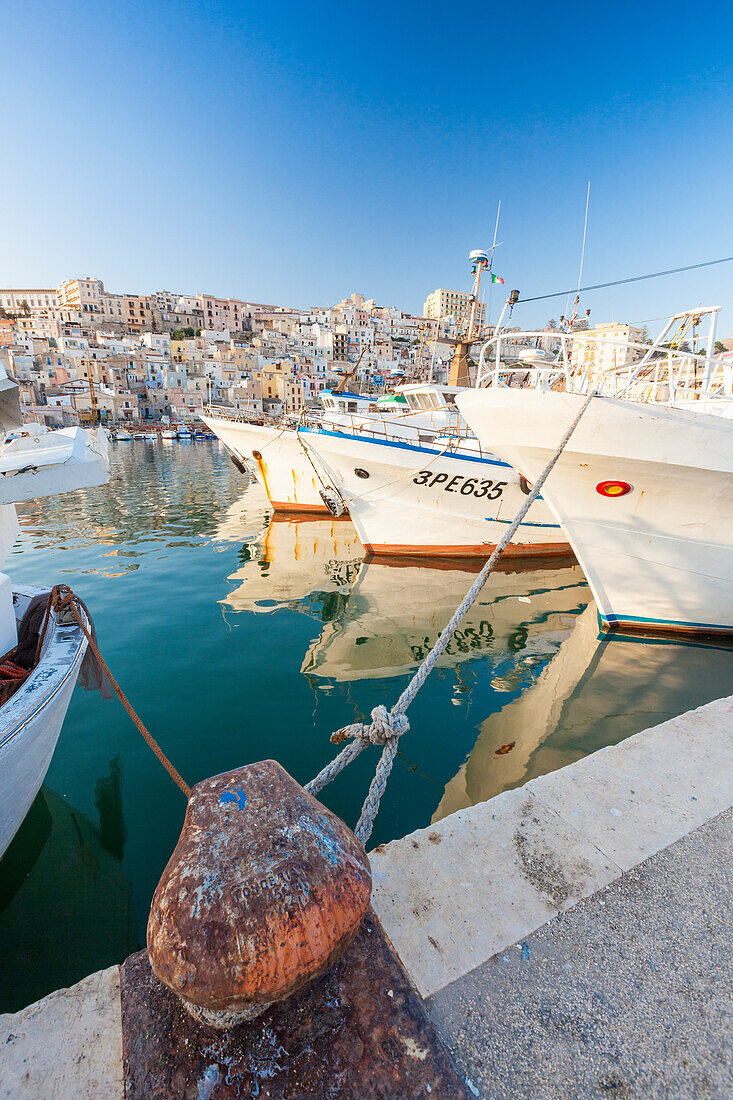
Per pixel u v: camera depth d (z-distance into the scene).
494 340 6.26
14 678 3.59
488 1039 1.23
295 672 6.02
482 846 1.80
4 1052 1.20
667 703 5.25
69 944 2.90
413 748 4.53
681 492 5.73
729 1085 1.15
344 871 1.11
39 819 3.79
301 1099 1.04
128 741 4.68
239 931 0.98
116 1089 1.12
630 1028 1.26
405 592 9.04
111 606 8.33
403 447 9.95
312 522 15.36
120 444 56.94
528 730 4.79
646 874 1.70
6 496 3.55
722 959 1.43
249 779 1.34
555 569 10.43
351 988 1.22
